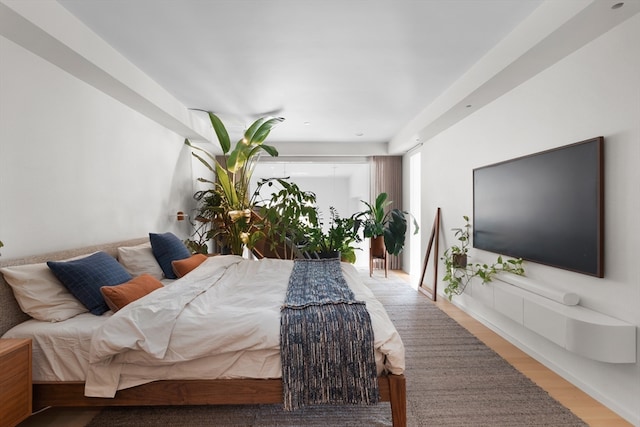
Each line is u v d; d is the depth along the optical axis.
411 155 6.10
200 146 5.61
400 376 1.83
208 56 2.86
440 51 2.79
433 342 3.12
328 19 2.32
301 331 1.83
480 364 2.67
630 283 1.96
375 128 5.38
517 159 2.94
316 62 2.98
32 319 2.04
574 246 2.33
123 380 1.82
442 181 4.64
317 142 6.39
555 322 2.23
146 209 3.85
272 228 4.62
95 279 2.22
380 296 4.80
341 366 1.79
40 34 2.03
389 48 2.74
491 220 3.37
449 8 2.20
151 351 1.72
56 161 2.47
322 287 2.55
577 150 2.29
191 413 2.04
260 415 2.02
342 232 5.33
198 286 2.48
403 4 2.15
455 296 4.32
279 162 6.73
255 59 2.92
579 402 2.16
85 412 2.07
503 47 2.60
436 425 1.92
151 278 2.51
